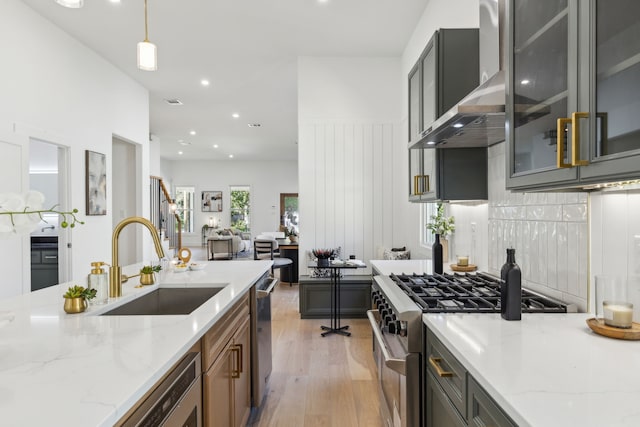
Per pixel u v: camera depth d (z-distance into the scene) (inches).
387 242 197.0
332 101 196.5
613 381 35.8
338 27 165.6
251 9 149.9
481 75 90.5
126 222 72.1
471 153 99.7
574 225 63.5
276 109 291.0
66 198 167.0
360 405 101.4
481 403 39.8
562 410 30.4
